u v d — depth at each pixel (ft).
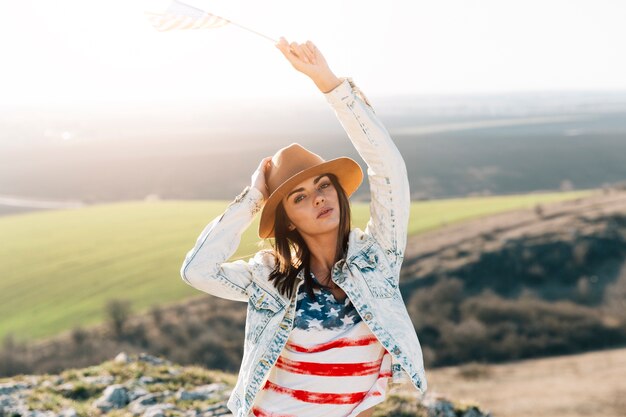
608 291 204.95
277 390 9.45
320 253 9.88
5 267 194.29
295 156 9.96
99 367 28.30
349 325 9.41
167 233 230.48
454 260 217.36
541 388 135.44
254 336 9.60
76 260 197.77
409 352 9.37
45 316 156.46
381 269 9.78
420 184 483.92
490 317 184.96
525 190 464.24
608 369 148.56
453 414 25.12
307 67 9.46
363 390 9.37
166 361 29.89
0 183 560.20
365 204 258.98
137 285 172.86
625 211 258.78
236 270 9.91
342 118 9.81
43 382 26.45
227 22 8.86
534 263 219.41
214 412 22.90
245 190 9.95
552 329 177.47
